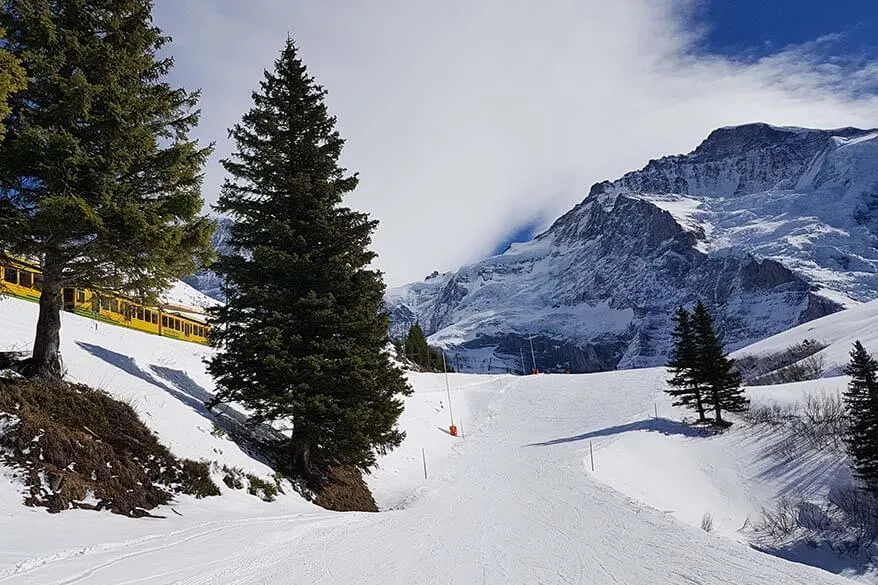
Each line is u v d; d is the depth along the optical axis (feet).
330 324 61.16
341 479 74.13
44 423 39.04
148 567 27.89
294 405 56.24
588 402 243.19
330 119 66.85
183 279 50.96
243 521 42.42
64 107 41.98
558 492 73.10
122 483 40.75
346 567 30.25
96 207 43.42
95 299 51.31
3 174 41.45
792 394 173.47
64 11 45.21
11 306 73.92
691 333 165.78
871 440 110.32
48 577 24.95
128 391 55.77
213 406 64.28
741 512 116.26
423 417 191.62
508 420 221.25
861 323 322.96
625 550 35.09
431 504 66.44
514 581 27.68
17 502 32.91
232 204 63.77
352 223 65.92
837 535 94.99
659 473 128.67
